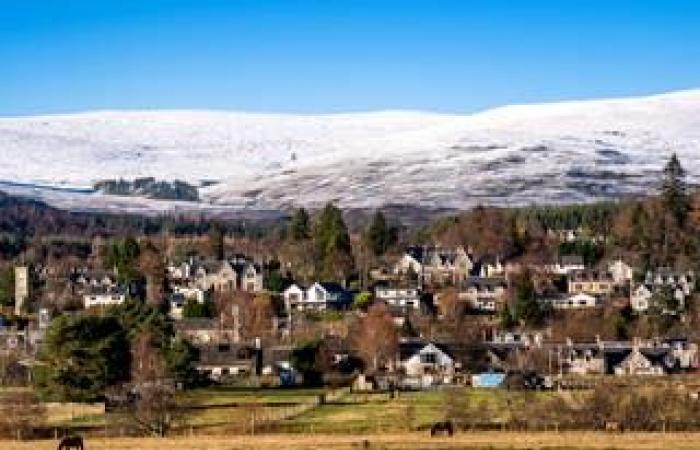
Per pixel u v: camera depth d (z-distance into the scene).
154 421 160.00
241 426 162.12
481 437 145.38
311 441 143.50
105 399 195.00
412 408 175.62
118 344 199.25
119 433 158.12
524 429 152.75
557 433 148.88
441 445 137.25
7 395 194.25
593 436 145.12
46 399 196.00
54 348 197.62
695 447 133.75
